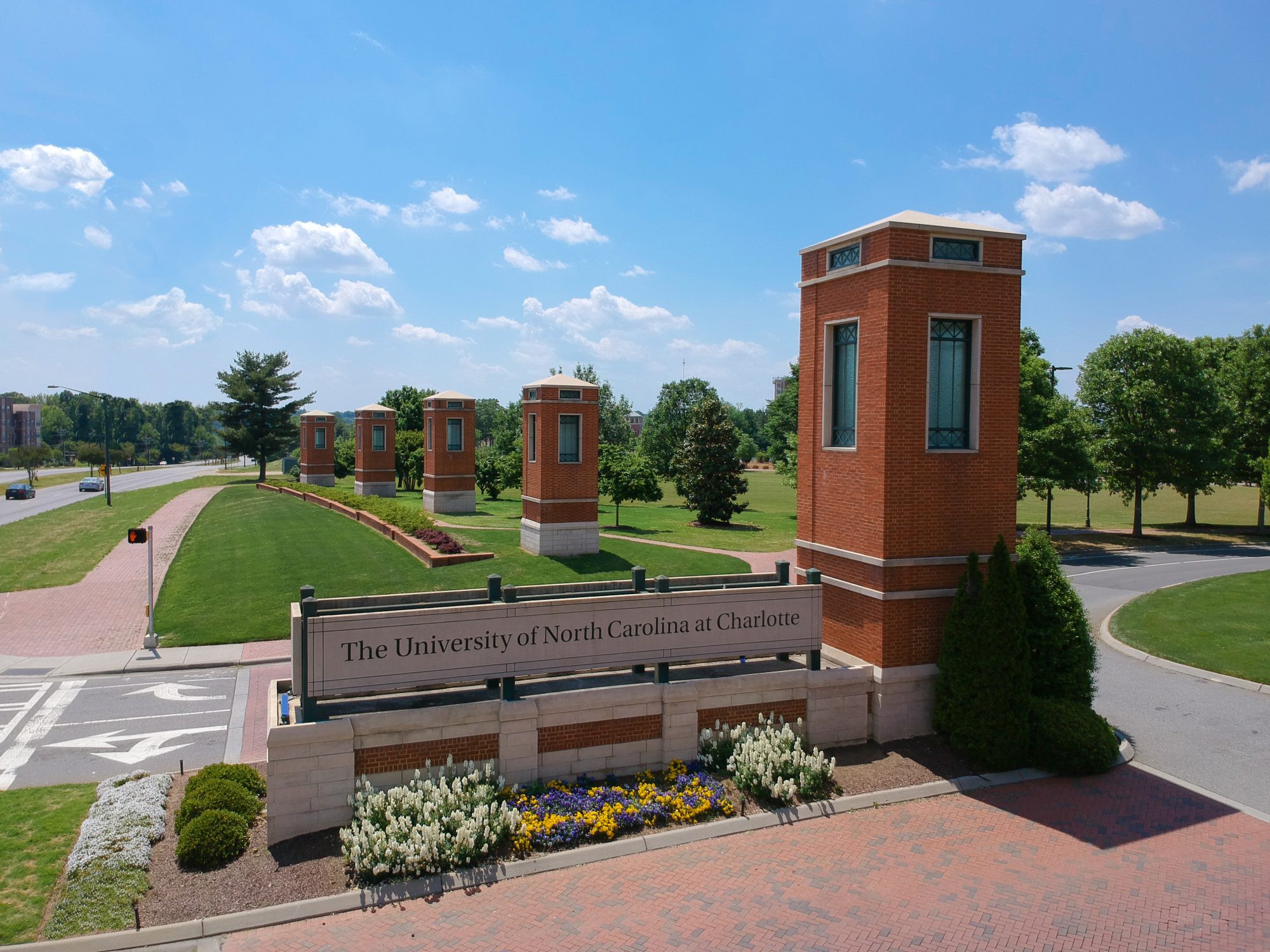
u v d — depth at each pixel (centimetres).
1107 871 909
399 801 952
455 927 806
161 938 786
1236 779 1171
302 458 6062
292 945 780
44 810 1066
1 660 1934
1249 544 3909
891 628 1225
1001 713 1151
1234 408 4428
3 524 4684
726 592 1168
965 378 1281
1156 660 1848
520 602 1066
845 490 1305
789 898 856
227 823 932
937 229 1212
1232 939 783
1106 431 4031
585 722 1086
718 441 4359
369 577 2541
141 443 17600
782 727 1178
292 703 1099
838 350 1352
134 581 2883
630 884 883
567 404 2716
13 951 755
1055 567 1301
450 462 4009
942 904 844
